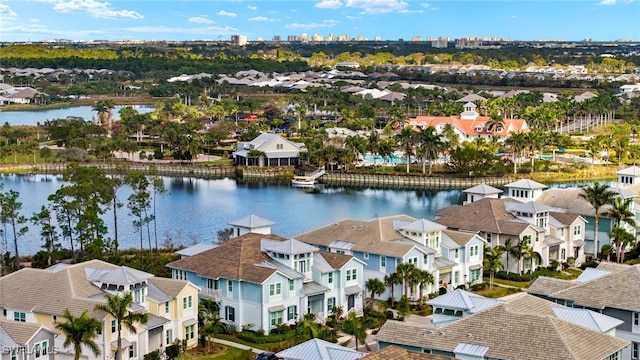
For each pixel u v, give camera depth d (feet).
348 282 385.91
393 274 388.57
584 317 289.53
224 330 355.15
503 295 419.95
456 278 433.89
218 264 368.27
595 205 494.59
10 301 315.78
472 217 486.38
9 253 467.93
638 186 572.51
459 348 263.90
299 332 322.34
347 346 322.14
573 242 498.69
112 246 495.82
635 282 317.63
